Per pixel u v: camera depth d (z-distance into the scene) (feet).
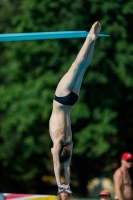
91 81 226.58
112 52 232.53
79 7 230.68
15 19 244.63
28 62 244.63
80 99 230.48
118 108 237.45
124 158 115.85
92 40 76.28
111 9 227.40
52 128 76.33
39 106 239.09
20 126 244.01
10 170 272.51
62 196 75.92
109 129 229.66
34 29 238.27
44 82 238.48
